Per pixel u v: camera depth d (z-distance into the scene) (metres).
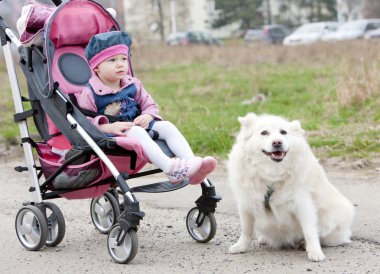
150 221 10.26
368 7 86.94
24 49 9.06
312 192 8.05
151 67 37.56
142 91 8.95
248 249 8.55
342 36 53.50
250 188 8.02
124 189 7.82
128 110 8.66
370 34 53.69
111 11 9.82
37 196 8.80
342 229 8.36
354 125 16.12
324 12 101.56
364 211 10.15
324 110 18.33
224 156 14.81
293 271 7.50
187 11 108.81
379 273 7.34
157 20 106.50
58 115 8.55
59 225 8.74
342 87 18.41
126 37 8.73
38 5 9.32
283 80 27.03
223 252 8.45
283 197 7.88
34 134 16.89
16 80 9.24
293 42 54.78
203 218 8.84
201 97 24.16
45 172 8.88
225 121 17.67
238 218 10.16
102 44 8.48
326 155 14.15
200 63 39.00
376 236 8.80
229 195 11.69
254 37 67.06
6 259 8.47
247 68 32.97
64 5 8.98
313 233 7.90
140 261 8.16
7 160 16.02
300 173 7.86
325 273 7.39
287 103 21.55
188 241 9.06
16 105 9.18
